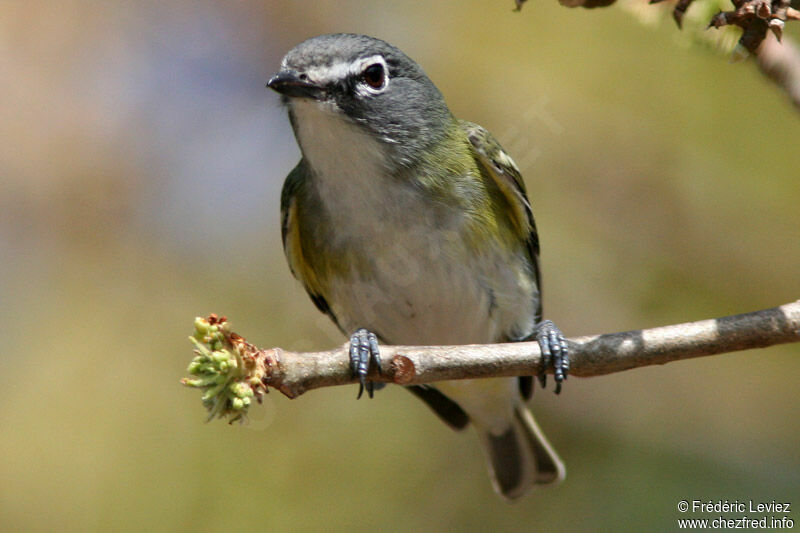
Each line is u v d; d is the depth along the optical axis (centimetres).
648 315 1152
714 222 1144
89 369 1065
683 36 679
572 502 1142
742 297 1141
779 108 1106
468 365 664
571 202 1166
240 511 1012
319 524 1038
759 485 1125
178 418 1041
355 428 1095
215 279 1167
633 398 1181
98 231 1146
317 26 1212
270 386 614
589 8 678
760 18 572
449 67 1173
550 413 1184
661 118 1132
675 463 1152
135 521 984
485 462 1132
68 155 1139
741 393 1173
